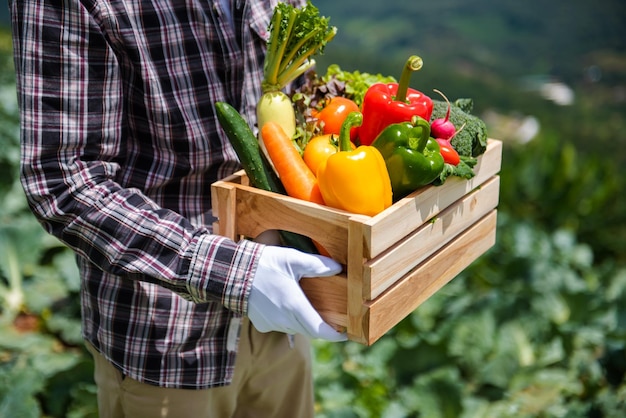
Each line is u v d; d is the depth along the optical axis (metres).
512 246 4.34
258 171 1.58
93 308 1.77
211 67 1.74
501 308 3.49
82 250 1.58
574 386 3.21
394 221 1.47
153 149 1.70
